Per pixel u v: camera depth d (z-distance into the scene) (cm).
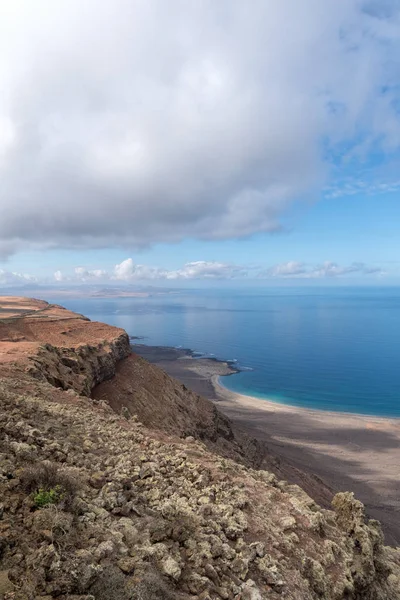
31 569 607
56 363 3819
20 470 911
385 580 1382
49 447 1217
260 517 1204
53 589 578
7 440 1134
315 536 1242
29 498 810
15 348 3766
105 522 858
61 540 705
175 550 841
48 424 1533
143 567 709
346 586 1078
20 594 554
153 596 634
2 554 628
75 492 934
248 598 788
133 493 1073
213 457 1758
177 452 1638
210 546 905
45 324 7112
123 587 634
